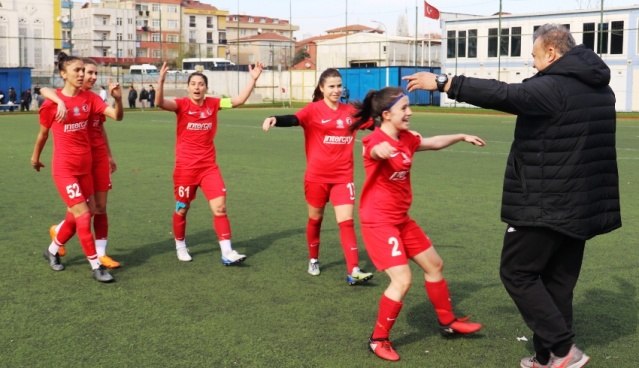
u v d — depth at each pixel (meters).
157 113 36.66
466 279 5.80
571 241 3.89
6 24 61.25
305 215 8.65
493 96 3.59
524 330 4.62
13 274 5.93
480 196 9.97
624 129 24.59
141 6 95.06
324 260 6.52
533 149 3.66
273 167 13.39
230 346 4.29
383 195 4.26
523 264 3.83
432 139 4.41
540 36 3.74
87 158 5.95
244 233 7.65
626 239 7.19
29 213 8.62
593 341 4.39
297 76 53.06
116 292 5.44
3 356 4.11
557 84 3.58
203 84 6.21
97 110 6.05
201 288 5.56
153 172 12.51
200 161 6.23
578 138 3.59
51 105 5.77
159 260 6.46
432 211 8.78
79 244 7.05
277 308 5.05
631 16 36.50
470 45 43.28
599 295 5.33
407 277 4.14
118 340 4.38
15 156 15.19
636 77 36.81
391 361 4.09
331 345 4.33
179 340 4.39
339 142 5.74
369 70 44.88
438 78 3.69
